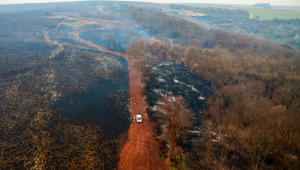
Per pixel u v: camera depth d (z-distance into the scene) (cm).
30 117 6119
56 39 15200
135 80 10050
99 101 7644
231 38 16938
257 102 6750
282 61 10050
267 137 4341
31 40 13925
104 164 4806
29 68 9506
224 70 9062
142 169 4781
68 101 7331
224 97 7350
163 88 9238
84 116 6619
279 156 4556
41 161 4622
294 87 7288
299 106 6200
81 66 10644
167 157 5169
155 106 7631
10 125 5662
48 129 5725
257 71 9038
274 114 5275
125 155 5206
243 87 7631
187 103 7856
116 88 8931
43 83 8275
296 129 4572
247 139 4741
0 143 5000
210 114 6988
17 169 4378
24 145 5038
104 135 5825
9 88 7575
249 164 4575
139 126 6469
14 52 11406
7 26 17062
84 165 4684
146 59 10156
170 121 5112
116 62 12062
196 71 10569
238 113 5938
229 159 4797
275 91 7688
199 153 5216
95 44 15862
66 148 5122
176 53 12112
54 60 10956
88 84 8794
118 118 6781
